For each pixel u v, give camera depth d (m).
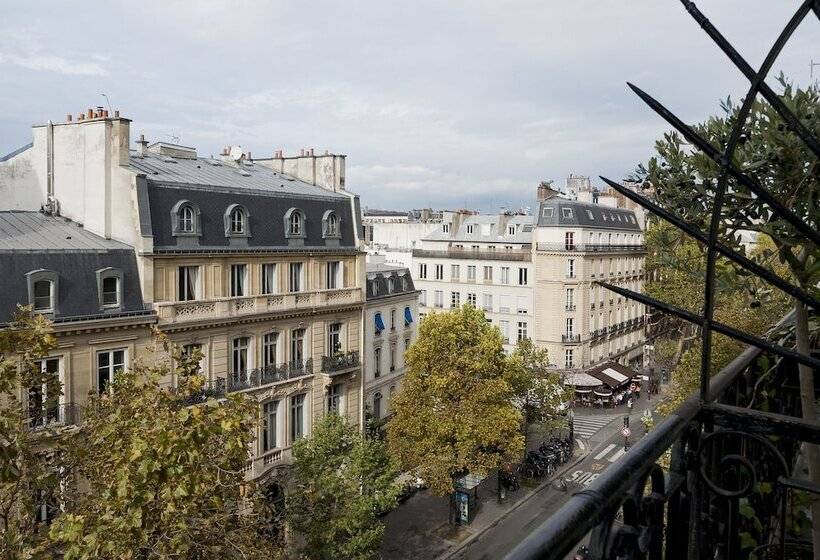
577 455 48.25
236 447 13.58
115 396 15.43
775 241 4.68
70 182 30.22
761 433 2.95
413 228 92.56
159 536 13.02
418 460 33.94
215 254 30.16
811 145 2.36
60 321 24.48
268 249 32.53
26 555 11.73
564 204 63.19
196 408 12.50
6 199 32.84
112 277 26.70
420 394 34.06
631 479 2.21
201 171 35.41
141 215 27.55
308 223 35.25
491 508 38.88
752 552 4.32
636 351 73.94
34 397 17.56
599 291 65.56
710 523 3.35
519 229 67.81
